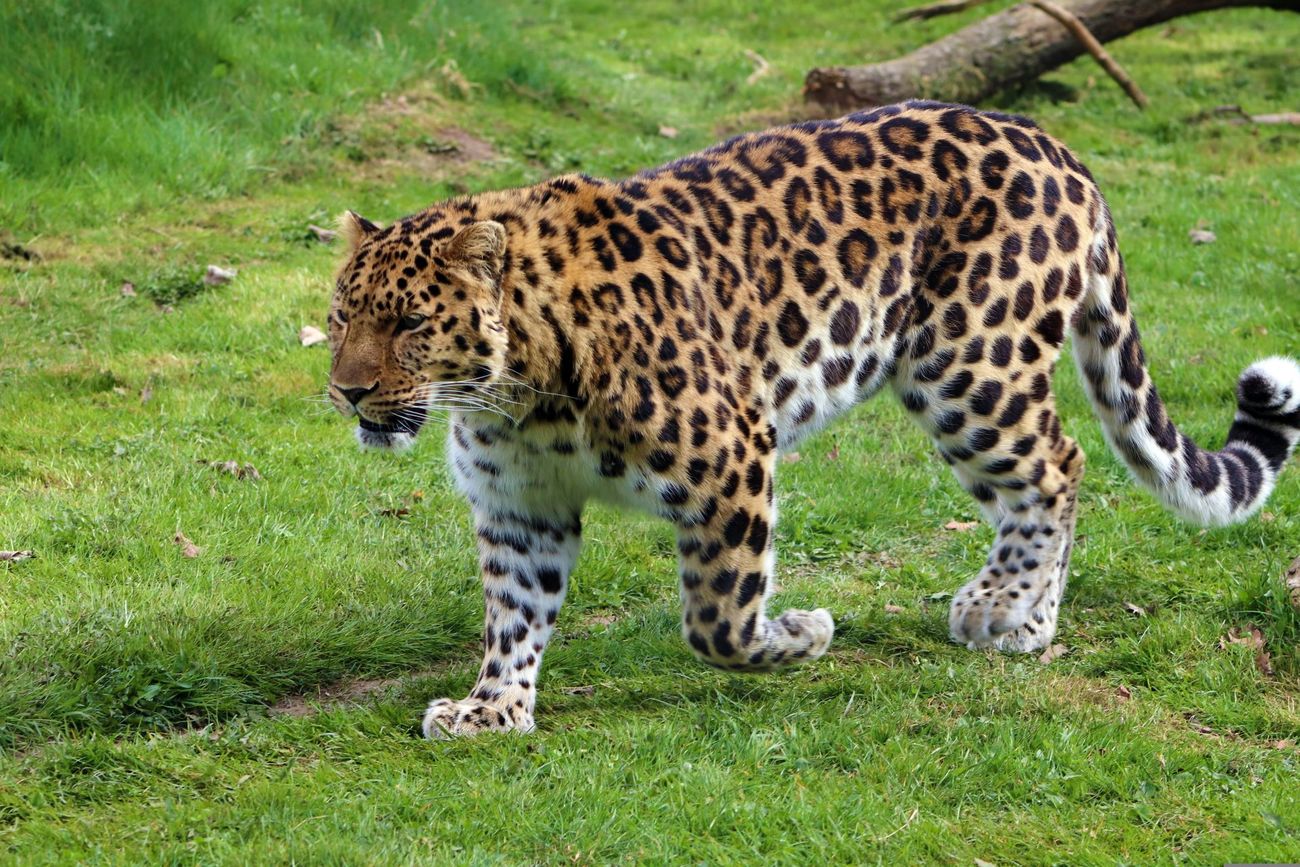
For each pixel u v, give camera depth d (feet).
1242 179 112.57
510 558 45.24
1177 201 107.55
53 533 55.42
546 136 115.14
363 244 40.68
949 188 47.03
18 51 101.86
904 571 57.36
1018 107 132.16
